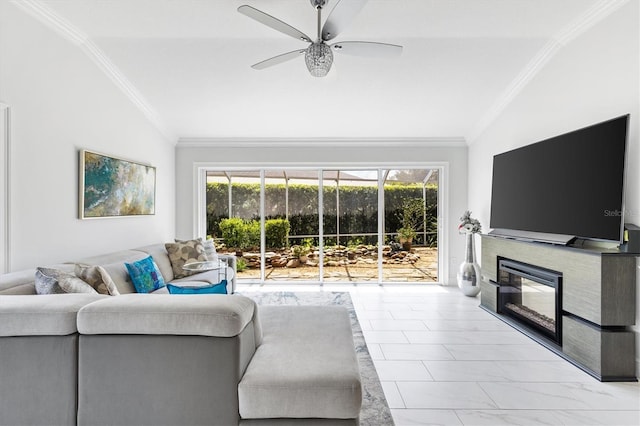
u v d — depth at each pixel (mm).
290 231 5578
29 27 2738
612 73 2797
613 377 2465
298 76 3949
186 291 3244
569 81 3271
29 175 2746
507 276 3838
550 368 2664
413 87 4121
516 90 4059
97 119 3576
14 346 1565
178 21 3078
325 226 5570
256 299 4625
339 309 2643
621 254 2473
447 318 3834
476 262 4793
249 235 5609
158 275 3516
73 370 1564
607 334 2482
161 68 3789
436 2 2807
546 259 3123
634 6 2602
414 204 5523
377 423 1974
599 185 2709
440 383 2428
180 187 5414
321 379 1538
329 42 3371
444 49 3498
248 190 5594
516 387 2379
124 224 4039
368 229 5566
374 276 5547
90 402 1559
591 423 1982
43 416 1574
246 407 1515
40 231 2852
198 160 5406
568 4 2832
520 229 3693
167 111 4617
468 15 2980
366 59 3639
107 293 2389
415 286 5379
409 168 5453
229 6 2859
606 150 2656
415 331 3434
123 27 3156
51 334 1564
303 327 2232
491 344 3111
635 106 2609
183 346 1532
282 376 1560
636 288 2525
